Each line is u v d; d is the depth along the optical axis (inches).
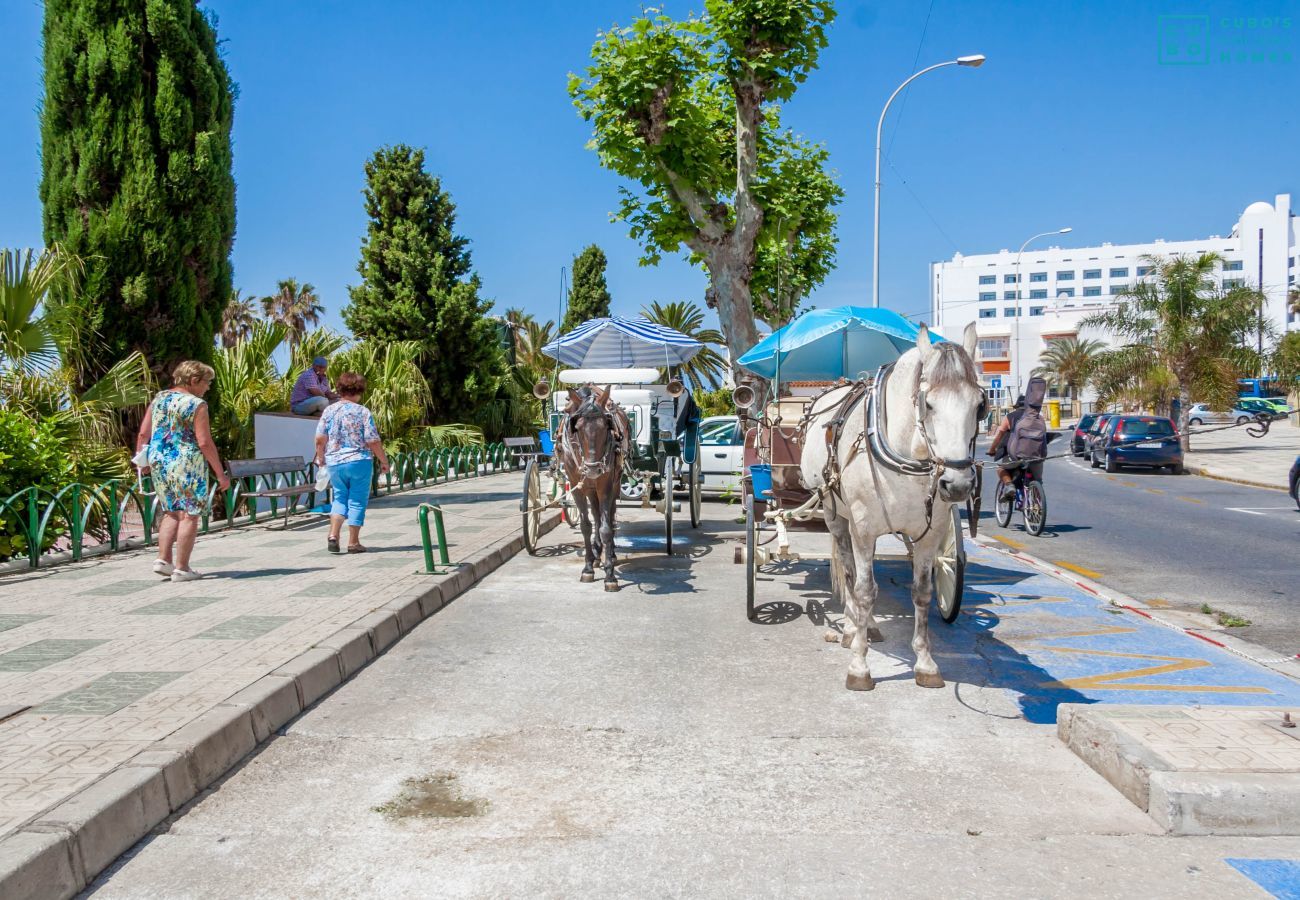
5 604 277.3
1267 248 4451.3
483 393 1146.0
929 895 125.3
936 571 292.0
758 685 221.9
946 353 184.7
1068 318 3452.3
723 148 689.0
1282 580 367.6
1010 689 219.1
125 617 259.0
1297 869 132.1
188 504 315.9
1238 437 1670.8
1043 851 137.6
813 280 934.4
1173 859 135.1
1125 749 159.0
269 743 181.9
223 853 137.1
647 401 444.8
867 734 188.1
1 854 118.3
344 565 351.9
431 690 217.5
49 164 503.2
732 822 147.5
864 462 209.9
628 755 176.4
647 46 578.9
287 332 660.7
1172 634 274.1
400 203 1112.8
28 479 372.2
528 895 125.3
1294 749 159.0
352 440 381.4
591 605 313.7
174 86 508.7
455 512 561.9
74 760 151.2
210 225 528.4
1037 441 501.4
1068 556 438.6
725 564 399.2
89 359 486.0
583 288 1728.6
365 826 146.0
